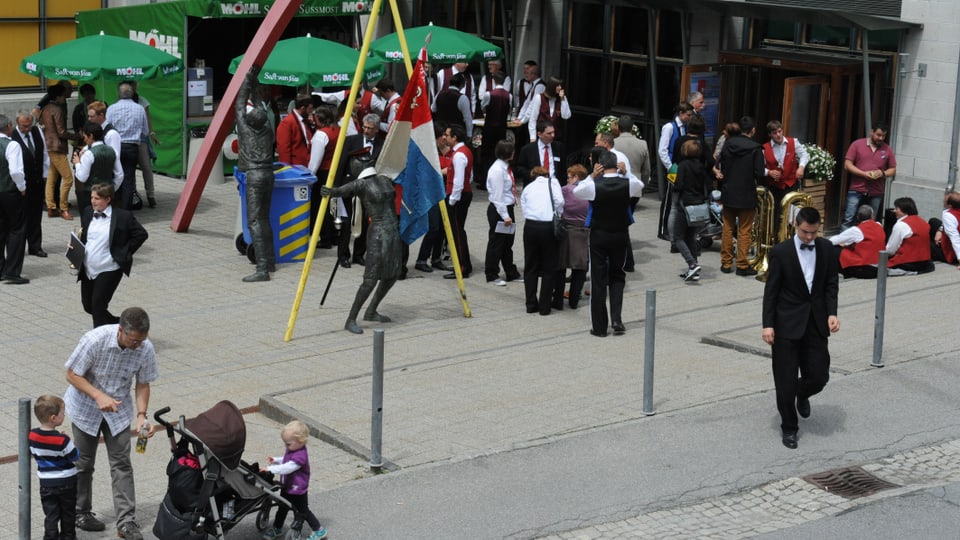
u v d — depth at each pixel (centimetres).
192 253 1833
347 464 1059
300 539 912
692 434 1120
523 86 2362
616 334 1460
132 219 1314
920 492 1013
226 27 2680
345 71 2098
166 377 1302
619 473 1034
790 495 1006
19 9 2494
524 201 1541
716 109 2075
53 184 1994
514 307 1596
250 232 1720
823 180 1850
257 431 1155
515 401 1207
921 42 1883
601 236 1430
